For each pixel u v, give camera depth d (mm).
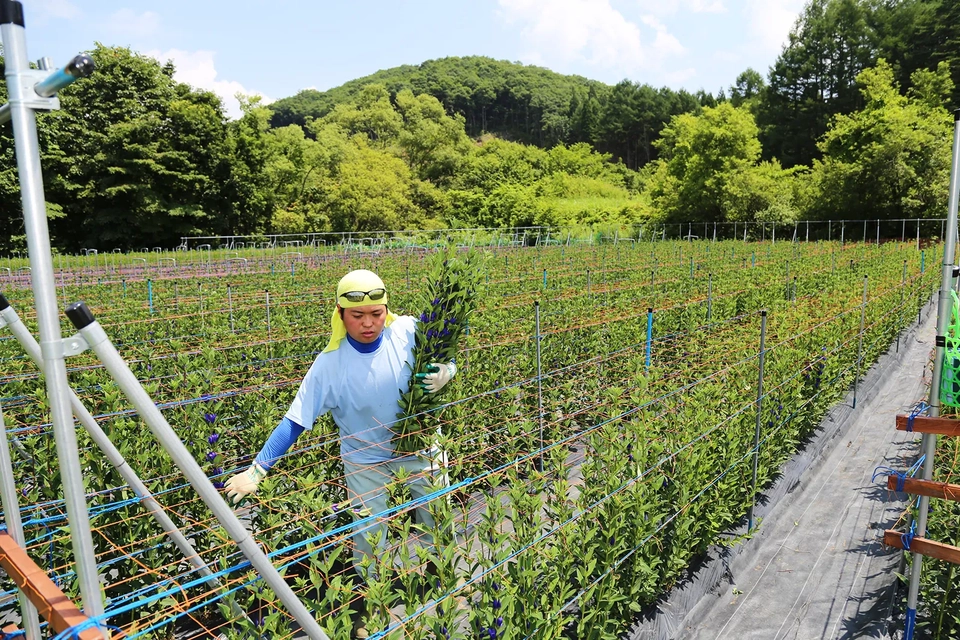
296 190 62938
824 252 29500
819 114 67188
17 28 1582
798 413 7344
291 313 11750
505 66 187875
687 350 8594
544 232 55781
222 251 41438
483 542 3598
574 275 17844
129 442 4734
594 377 8422
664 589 4801
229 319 10969
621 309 11086
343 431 4410
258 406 6512
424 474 4285
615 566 3912
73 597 3736
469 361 7656
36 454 4676
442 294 4254
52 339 1631
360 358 4164
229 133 53688
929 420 3609
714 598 5039
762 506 6410
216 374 7176
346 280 4020
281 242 53938
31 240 1610
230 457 5895
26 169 1596
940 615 4109
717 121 52688
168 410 6074
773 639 4613
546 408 7602
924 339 14719
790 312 9695
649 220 58812
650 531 4293
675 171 57031
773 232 47125
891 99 45031
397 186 64125
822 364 8164
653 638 4363
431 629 3117
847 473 7473
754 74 93062
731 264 22812
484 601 3230
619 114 118812
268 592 2906
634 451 4395
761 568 5543
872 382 10734
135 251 46250
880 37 66750
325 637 2252
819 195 49062
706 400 5742
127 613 4250
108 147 47219
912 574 3914
